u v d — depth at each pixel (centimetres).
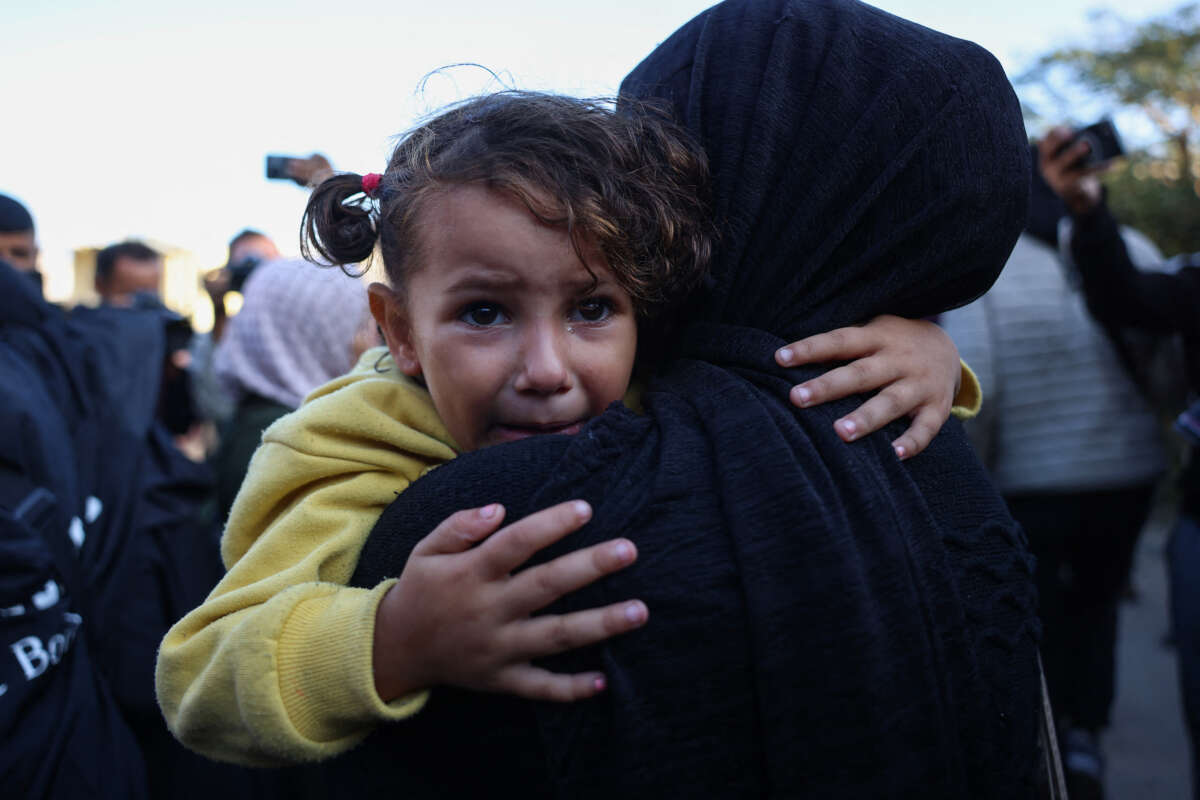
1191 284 260
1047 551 295
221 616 92
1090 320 284
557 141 93
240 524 102
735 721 76
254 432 232
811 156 95
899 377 92
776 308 95
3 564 164
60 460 183
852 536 78
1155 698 404
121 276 512
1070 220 272
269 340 239
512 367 94
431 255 94
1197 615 235
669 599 76
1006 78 98
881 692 75
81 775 172
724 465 81
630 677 76
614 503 80
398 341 108
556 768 76
